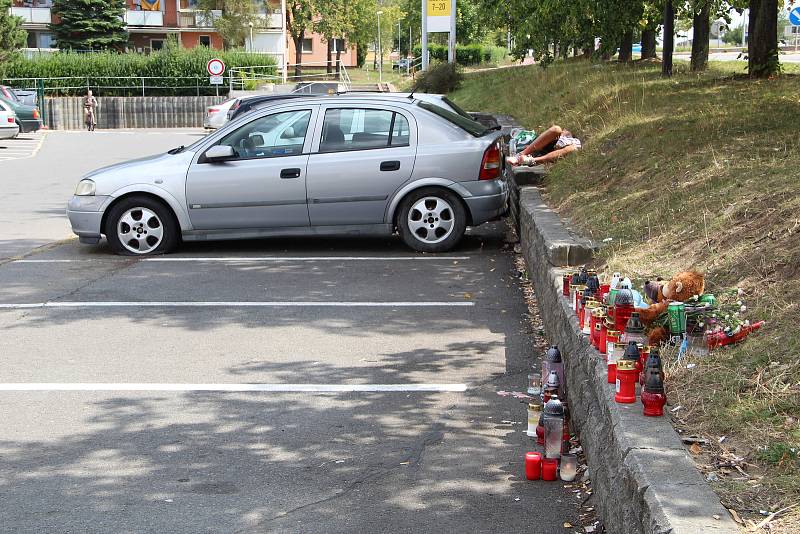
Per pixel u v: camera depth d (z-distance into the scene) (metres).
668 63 19.09
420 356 7.10
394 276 9.88
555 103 19.62
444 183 10.93
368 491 4.75
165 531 4.34
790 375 4.21
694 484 3.37
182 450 5.34
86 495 4.75
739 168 8.20
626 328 4.75
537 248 8.67
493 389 6.34
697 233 6.93
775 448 3.64
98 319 8.29
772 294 5.20
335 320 8.18
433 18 36.38
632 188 9.24
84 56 51.41
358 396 6.23
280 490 4.79
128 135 40.72
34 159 27.22
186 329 7.94
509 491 4.71
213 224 11.09
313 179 10.91
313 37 87.88
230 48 64.44
